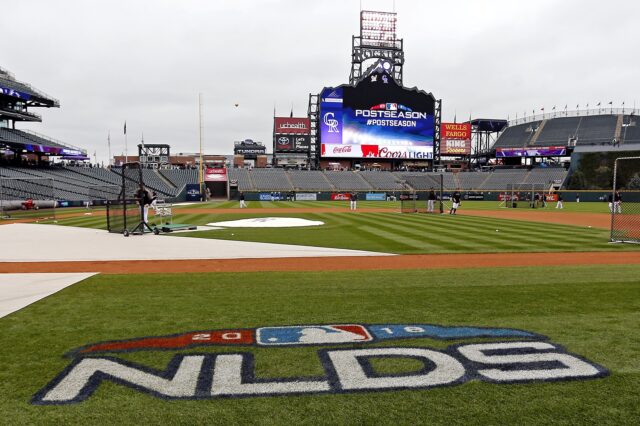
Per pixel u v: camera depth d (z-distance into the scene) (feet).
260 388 11.96
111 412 10.63
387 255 39.99
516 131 290.76
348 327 17.43
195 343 15.58
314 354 14.52
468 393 11.70
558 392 11.78
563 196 196.85
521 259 37.81
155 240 51.88
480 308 20.36
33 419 10.32
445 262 35.99
